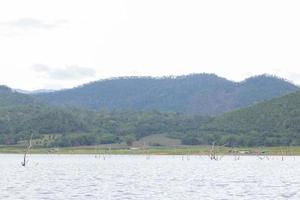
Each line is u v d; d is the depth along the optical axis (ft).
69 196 328.29
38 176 502.38
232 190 364.58
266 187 385.09
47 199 313.12
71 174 535.60
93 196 329.11
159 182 432.66
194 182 431.84
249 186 393.50
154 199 316.19
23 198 317.22
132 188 379.55
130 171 591.78
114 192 352.28
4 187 383.04
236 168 652.07
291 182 428.15
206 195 335.06
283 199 313.94
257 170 604.08
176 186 395.34
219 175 518.78
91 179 464.65
